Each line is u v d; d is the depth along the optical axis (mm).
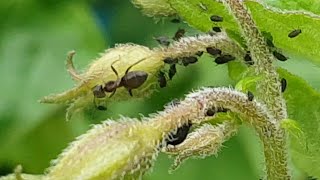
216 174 84
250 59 57
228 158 84
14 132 89
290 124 52
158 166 84
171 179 84
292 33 56
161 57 56
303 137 57
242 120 53
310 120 61
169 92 82
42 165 90
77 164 49
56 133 89
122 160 49
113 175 49
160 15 59
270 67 55
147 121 51
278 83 55
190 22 58
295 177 70
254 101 53
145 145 50
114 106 83
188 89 81
